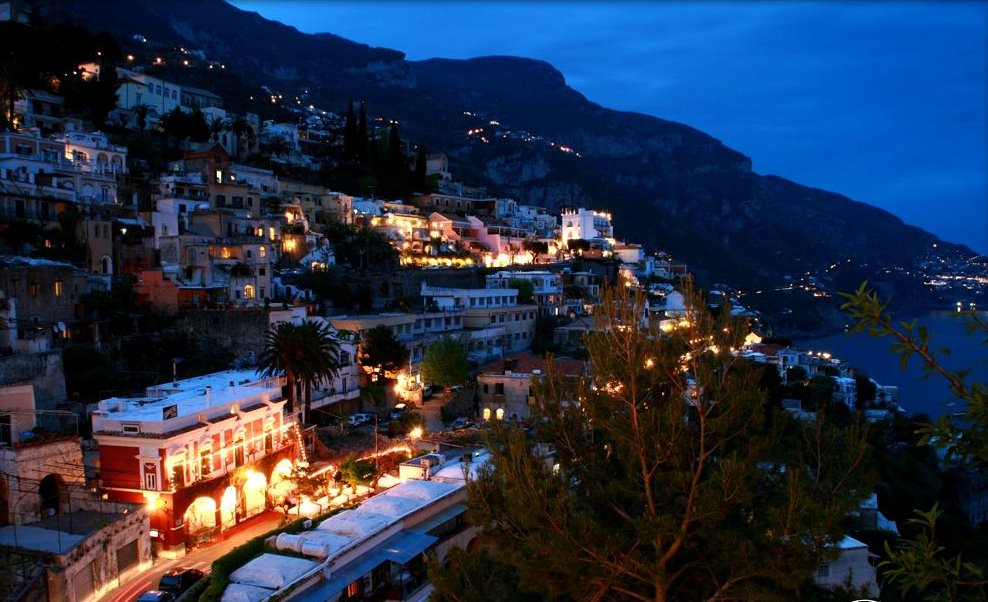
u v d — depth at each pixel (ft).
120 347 222.69
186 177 355.77
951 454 36.32
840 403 316.81
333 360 224.12
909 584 36.55
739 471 59.77
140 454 141.59
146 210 325.62
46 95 403.75
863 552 136.46
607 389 71.00
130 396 194.18
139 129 453.17
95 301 227.81
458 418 238.68
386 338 252.21
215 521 151.12
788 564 59.41
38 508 129.39
